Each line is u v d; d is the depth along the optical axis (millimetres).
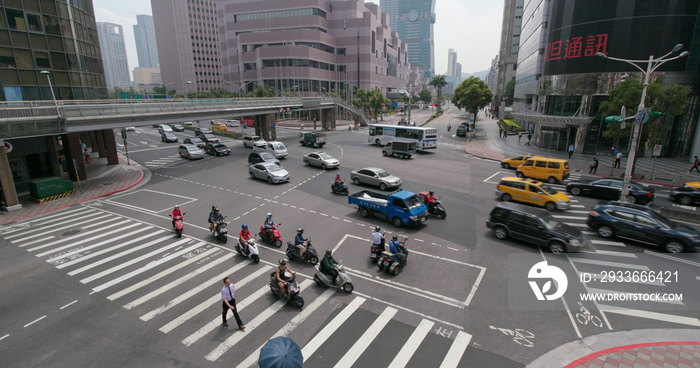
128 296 12578
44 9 30828
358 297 12492
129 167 35875
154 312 11609
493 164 36500
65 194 25703
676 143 38594
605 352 9672
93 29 37406
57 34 31906
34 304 12133
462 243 16844
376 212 20609
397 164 36125
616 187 23312
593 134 41344
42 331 10711
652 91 28156
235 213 21516
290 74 102625
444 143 53438
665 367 9094
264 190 26562
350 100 103625
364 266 14781
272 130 54500
